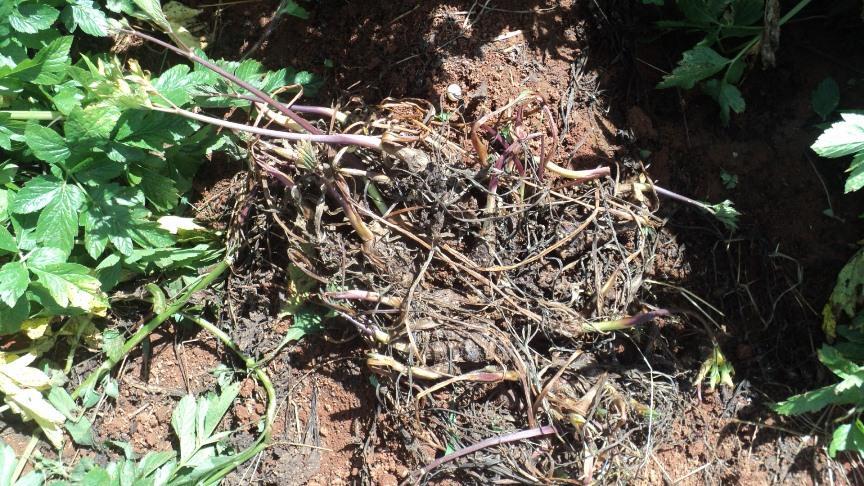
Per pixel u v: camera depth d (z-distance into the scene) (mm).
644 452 1798
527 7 2076
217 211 1994
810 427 1891
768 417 1894
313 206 1864
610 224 1887
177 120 1731
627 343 1893
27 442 1785
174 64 2102
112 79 1642
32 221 1713
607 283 1852
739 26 1940
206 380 1911
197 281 1927
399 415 1784
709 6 1932
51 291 1639
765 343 1939
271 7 2141
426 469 1753
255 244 1945
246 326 1931
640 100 2055
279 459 1833
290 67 2064
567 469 1770
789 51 2102
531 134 1880
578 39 2070
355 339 1888
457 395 1792
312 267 1854
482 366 1800
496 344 1790
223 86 1879
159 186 1827
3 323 1691
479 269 1858
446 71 2020
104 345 1862
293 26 2117
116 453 1836
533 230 1904
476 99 1992
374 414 1836
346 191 1811
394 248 1876
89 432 1819
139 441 1846
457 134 1969
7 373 1725
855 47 2098
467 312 1825
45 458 1782
